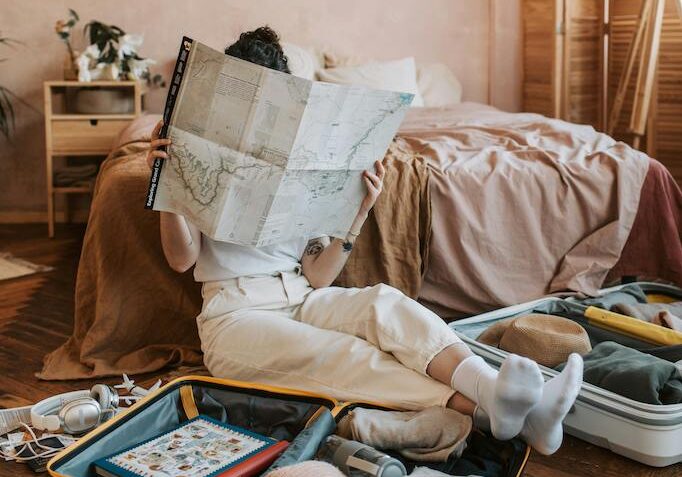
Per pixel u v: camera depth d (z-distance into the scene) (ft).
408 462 5.73
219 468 5.46
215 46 15.49
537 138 10.78
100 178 9.66
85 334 8.44
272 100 5.77
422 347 6.05
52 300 10.53
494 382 5.60
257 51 6.37
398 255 9.08
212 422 6.17
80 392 6.93
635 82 15.56
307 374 6.40
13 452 6.39
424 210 9.16
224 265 6.95
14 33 14.88
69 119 14.14
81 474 5.53
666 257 9.86
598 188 9.61
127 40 14.21
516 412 5.41
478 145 10.50
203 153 6.00
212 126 5.91
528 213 9.45
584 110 16.25
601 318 8.09
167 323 8.44
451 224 9.22
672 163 15.02
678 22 14.47
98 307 8.20
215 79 5.78
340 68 15.07
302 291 7.07
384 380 6.13
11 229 14.85
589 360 7.07
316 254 7.25
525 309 8.68
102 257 8.25
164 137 6.07
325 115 5.98
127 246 8.29
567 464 6.40
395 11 16.43
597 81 16.33
